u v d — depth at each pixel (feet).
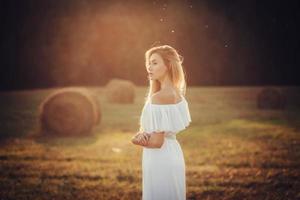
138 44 104.17
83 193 22.62
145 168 14.07
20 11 104.06
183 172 14.28
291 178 25.39
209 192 22.76
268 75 105.70
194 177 25.68
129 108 63.16
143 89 93.04
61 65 104.99
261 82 105.60
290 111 60.18
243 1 103.40
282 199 21.63
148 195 13.99
